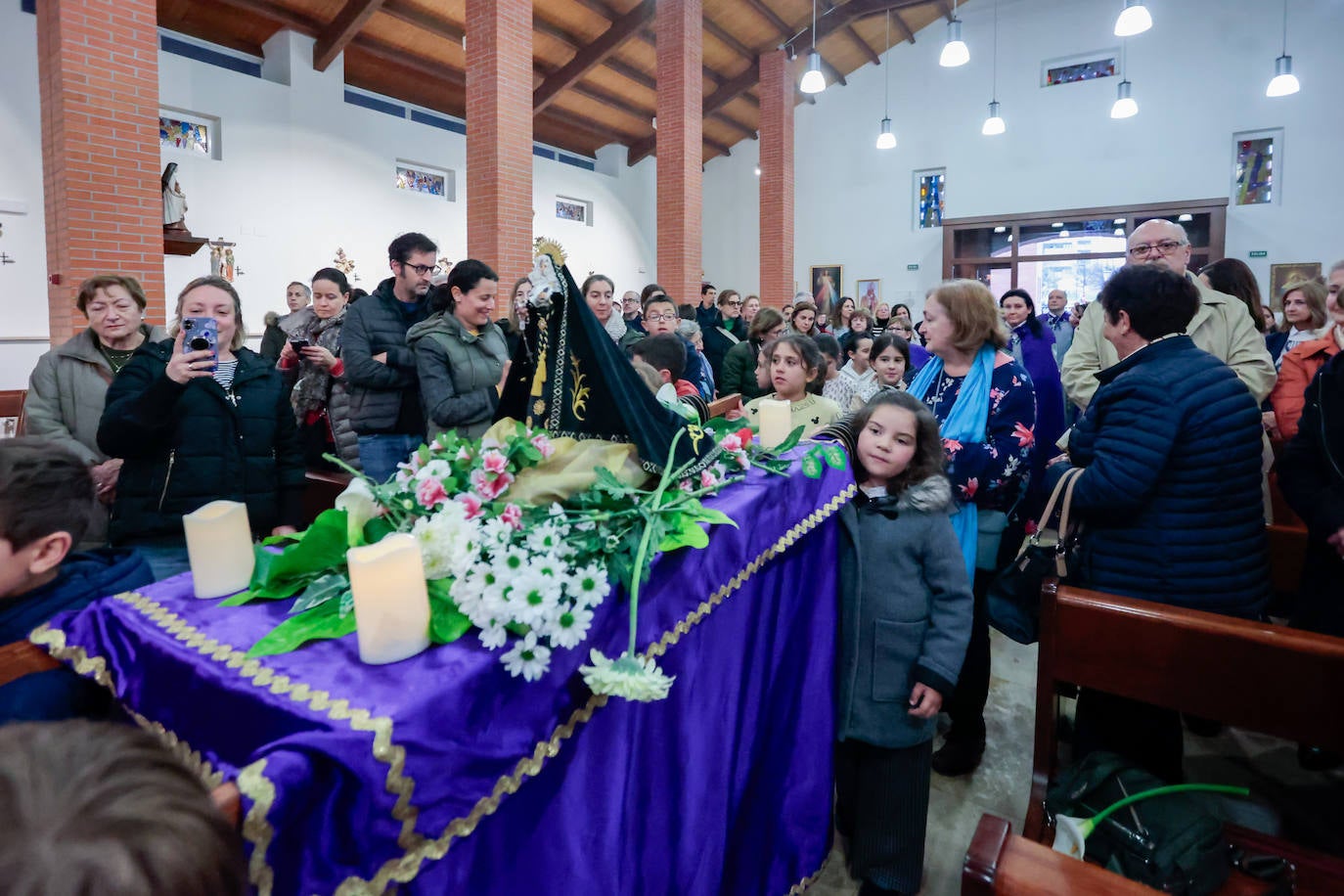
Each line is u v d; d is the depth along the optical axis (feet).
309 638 2.59
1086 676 4.19
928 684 4.69
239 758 2.28
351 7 26.55
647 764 3.42
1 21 21.04
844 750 5.57
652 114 40.86
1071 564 5.63
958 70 39.99
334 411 9.35
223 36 27.14
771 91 37.40
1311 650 3.55
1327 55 32.58
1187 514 5.02
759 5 33.83
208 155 26.22
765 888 4.67
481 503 3.16
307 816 1.92
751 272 47.03
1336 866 3.64
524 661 2.48
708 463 4.11
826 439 5.11
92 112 15.16
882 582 4.96
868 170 42.73
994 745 7.15
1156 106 35.78
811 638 4.88
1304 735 3.60
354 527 3.05
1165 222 7.89
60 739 1.00
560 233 39.86
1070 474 5.41
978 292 6.15
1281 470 5.65
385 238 31.73
